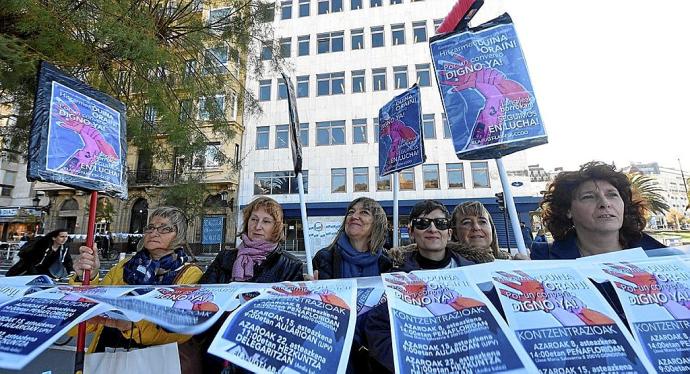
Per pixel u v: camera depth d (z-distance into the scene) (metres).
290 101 3.46
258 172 22.84
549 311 1.34
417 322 1.35
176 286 1.75
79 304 1.54
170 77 5.40
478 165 20.77
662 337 1.25
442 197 20.59
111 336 2.04
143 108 5.23
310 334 1.34
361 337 1.68
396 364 1.21
